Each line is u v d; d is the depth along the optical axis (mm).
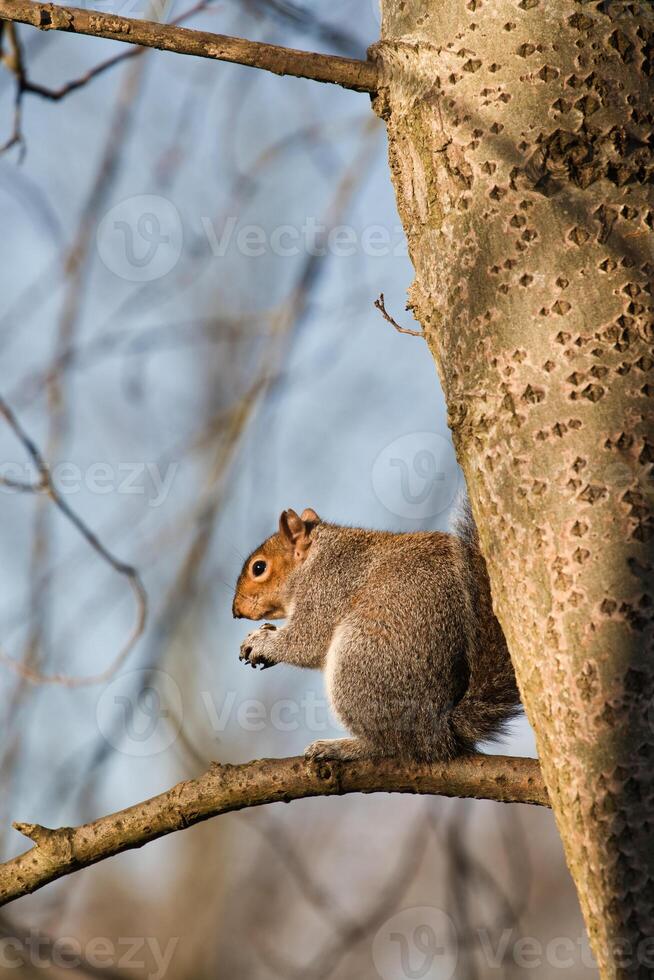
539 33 4781
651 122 4672
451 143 4883
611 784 4145
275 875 18438
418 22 5094
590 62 4707
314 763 6367
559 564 4363
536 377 4520
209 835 18188
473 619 8086
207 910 17656
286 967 12773
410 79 5066
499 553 4605
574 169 4641
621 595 4254
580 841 4219
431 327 5043
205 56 5254
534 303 4574
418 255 5113
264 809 10641
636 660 4199
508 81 4785
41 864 6320
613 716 4184
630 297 4496
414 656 8094
